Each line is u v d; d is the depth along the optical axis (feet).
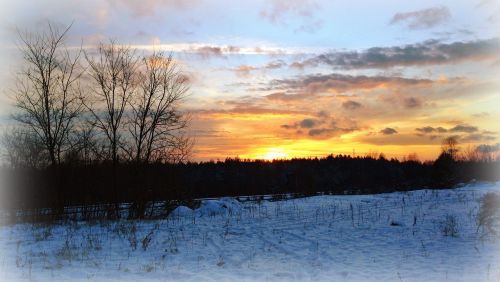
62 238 53.78
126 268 38.11
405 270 35.68
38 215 75.20
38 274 35.94
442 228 52.37
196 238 53.21
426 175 207.62
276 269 37.68
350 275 34.68
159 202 85.46
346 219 64.13
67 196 86.89
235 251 45.62
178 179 88.22
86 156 88.38
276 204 89.35
